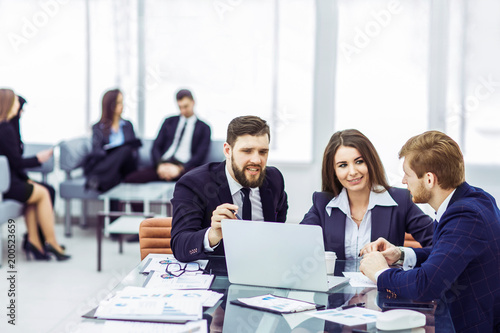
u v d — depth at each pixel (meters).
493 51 6.11
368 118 6.36
